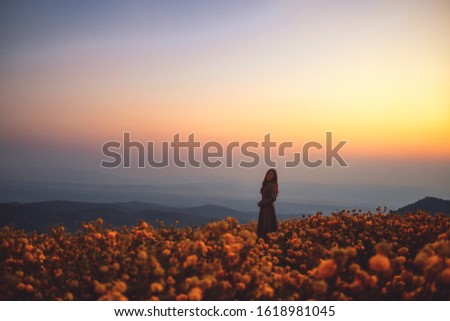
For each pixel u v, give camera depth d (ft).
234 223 19.33
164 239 25.66
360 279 14.47
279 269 18.12
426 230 29.91
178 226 29.04
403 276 15.37
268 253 23.12
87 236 23.40
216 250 16.75
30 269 20.34
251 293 15.38
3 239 22.49
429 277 13.70
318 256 18.24
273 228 31.30
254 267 16.07
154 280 15.29
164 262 16.79
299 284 17.40
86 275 18.10
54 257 20.52
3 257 21.21
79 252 21.43
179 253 16.98
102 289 15.28
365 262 25.38
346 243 26.86
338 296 14.53
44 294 17.54
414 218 34.60
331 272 14.03
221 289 14.73
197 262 15.93
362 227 32.45
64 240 25.14
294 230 32.01
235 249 15.93
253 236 16.19
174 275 15.51
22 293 17.13
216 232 18.10
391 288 15.21
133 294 15.53
